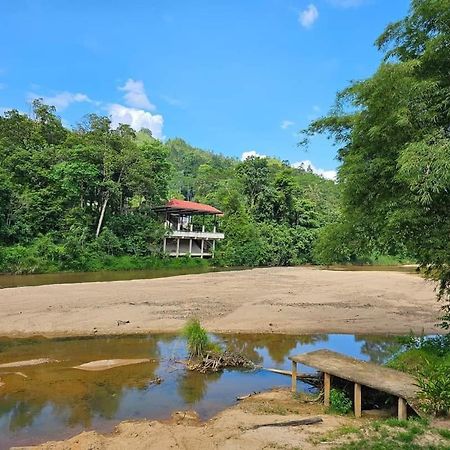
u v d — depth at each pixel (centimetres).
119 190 4475
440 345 1073
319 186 9494
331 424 760
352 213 1082
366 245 1089
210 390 1027
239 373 1162
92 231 4438
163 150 5200
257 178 6412
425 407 725
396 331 1695
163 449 657
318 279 3262
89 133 4781
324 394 914
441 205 882
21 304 1884
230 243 5303
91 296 2119
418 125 838
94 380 1075
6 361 1219
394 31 955
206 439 693
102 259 4088
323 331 1673
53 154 4291
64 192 4200
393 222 874
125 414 868
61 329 1575
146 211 4916
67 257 3809
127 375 1120
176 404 932
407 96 806
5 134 4416
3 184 3666
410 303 2262
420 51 939
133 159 4584
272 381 1105
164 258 4672
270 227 5991
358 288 2758
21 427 794
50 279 3186
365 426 719
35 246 3741
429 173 718
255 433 713
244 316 1841
